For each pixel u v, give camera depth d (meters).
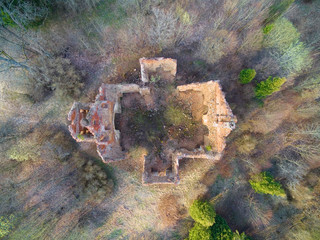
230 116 11.59
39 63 14.22
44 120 14.97
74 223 15.08
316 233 15.34
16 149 13.92
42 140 14.55
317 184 15.75
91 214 15.36
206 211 14.20
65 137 14.95
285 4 13.35
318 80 14.70
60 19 14.94
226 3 15.41
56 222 14.91
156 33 15.40
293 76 15.52
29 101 14.62
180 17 15.55
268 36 15.00
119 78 15.62
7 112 14.70
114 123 15.09
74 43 15.37
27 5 11.96
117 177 15.55
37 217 14.75
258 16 15.19
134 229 15.65
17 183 14.60
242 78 14.44
